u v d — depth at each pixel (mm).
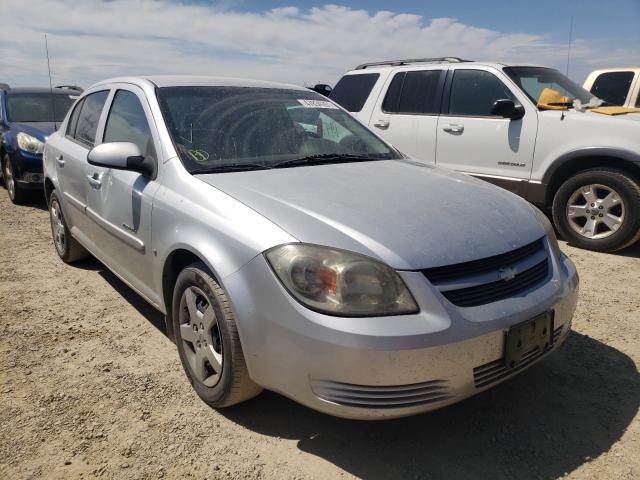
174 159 3049
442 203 2721
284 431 2650
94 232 4016
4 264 5074
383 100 7047
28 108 8422
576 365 3268
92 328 3744
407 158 3881
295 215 2465
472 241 2432
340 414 2219
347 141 3807
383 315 2172
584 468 2400
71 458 2445
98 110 4227
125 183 3377
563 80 6551
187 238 2703
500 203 2896
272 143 3402
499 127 5934
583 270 4926
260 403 2869
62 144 4707
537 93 6016
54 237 5195
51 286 4523
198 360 2824
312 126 3736
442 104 6461
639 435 2617
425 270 2254
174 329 3023
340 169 3223
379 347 2117
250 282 2389
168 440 2572
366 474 2369
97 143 4004
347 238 2312
